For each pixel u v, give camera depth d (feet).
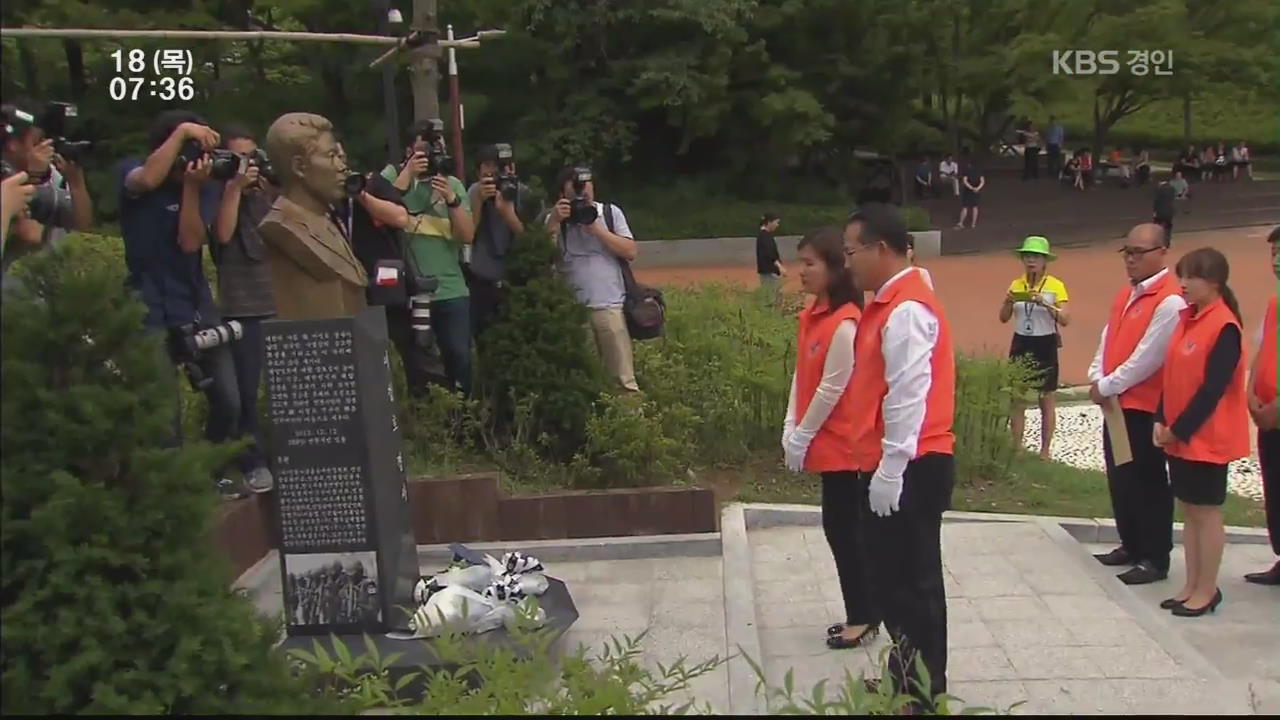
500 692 10.05
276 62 77.15
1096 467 29.78
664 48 81.15
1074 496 25.16
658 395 23.57
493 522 20.11
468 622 14.08
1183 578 20.58
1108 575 19.25
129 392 8.52
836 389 15.44
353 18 69.51
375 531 14.80
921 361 12.81
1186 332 18.20
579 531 20.15
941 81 92.84
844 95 90.02
